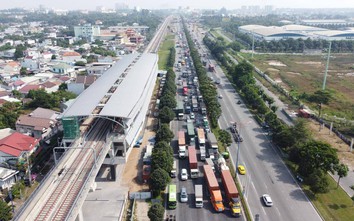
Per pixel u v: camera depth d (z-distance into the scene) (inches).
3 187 2498.8
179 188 2508.6
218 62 7682.1
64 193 1942.7
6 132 3255.4
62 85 5113.2
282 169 2780.5
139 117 3221.0
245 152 3093.0
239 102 4628.4
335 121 3843.5
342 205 2278.5
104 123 3016.7
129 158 2984.7
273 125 3341.5
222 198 2361.0
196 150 3134.8
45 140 3277.6
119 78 3836.1
